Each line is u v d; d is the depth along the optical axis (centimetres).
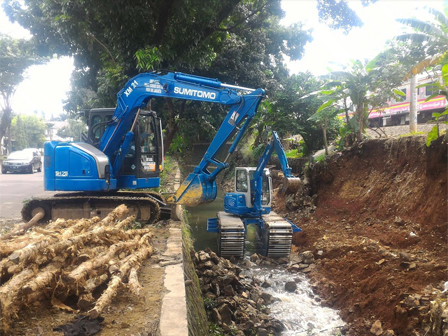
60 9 1355
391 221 1298
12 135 6431
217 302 841
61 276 400
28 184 1773
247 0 1616
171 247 702
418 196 1270
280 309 894
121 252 559
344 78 1773
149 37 1363
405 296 766
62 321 381
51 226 574
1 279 384
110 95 1581
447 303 643
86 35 1416
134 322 391
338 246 1183
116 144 934
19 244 435
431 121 1295
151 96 905
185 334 368
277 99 2233
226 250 1203
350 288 927
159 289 489
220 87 884
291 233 1195
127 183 957
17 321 372
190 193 909
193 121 2234
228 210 1338
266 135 2428
